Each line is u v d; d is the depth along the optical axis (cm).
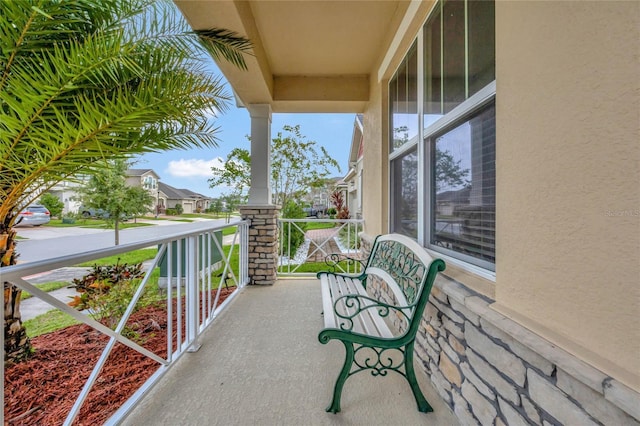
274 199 817
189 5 211
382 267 244
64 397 161
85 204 566
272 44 322
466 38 164
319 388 170
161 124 213
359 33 303
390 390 169
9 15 151
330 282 238
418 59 229
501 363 113
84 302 223
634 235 69
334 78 397
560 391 86
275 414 148
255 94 369
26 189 193
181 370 187
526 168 103
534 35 100
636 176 68
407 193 271
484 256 147
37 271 104
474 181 158
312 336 237
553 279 91
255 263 393
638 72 68
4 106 170
